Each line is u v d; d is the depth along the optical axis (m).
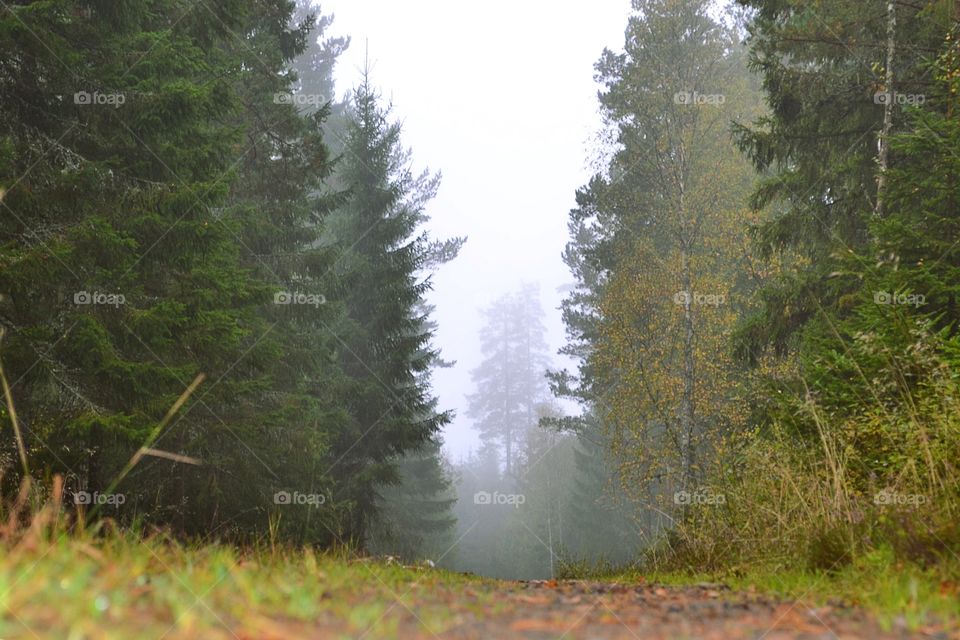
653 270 24.86
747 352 15.96
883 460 7.32
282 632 2.73
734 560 8.12
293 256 19.97
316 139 20.19
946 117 12.80
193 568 4.02
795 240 16.61
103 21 12.09
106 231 10.39
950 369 7.39
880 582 4.70
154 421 10.99
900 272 10.05
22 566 3.05
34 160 10.91
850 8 15.18
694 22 25.52
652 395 20.98
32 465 9.82
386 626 3.05
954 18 13.51
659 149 24.05
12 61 10.98
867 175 15.37
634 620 3.59
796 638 3.11
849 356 9.26
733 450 12.88
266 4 20.53
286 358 18.84
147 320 10.77
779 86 16.27
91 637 2.30
